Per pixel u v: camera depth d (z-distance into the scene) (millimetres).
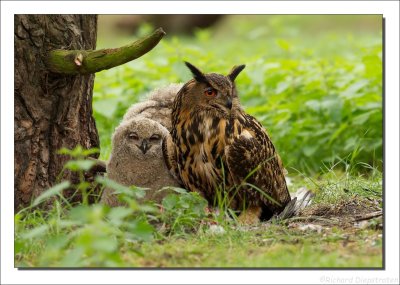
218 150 11836
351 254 9586
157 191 11250
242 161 11797
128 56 10859
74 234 9328
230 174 11891
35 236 9695
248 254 9727
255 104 18750
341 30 40844
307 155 16844
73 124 11953
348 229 10852
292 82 19219
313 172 16875
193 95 11945
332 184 13047
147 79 19859
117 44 33844
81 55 11008
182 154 12055
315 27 42125
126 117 13359
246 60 21578
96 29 12477
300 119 18219
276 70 19375
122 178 12203
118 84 19344
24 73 11117
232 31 42656
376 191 12781
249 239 10352
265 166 12117
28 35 11086
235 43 33438
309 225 11000
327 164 17016
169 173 12328
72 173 12039
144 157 12039
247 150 11812
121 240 9922
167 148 12156
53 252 9367
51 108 11562
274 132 17453
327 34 37406
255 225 11406
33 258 9766
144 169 12102
